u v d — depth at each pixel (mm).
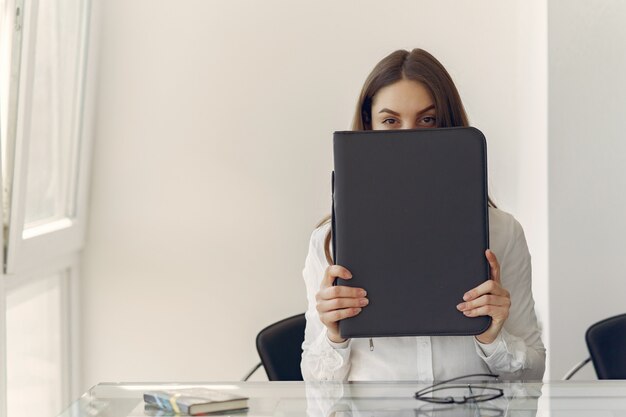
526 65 3957
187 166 4156
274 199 4156
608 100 3551
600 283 3586
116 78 4133
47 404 3701
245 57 4137
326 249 1909
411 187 1671
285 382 1591
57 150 3654
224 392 1477
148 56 4129
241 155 4156
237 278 4176
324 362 1784
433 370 1800
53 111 3539
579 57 3553
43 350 3635
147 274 4172
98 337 4180
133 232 4164
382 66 1887
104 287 4168
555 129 3570
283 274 4168
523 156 4047
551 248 3600
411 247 1668
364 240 1673
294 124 4137
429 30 4113
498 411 1357
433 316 1664
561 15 3547
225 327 4184
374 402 1424
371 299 1669
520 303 1888
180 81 4137
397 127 1881
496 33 4105
